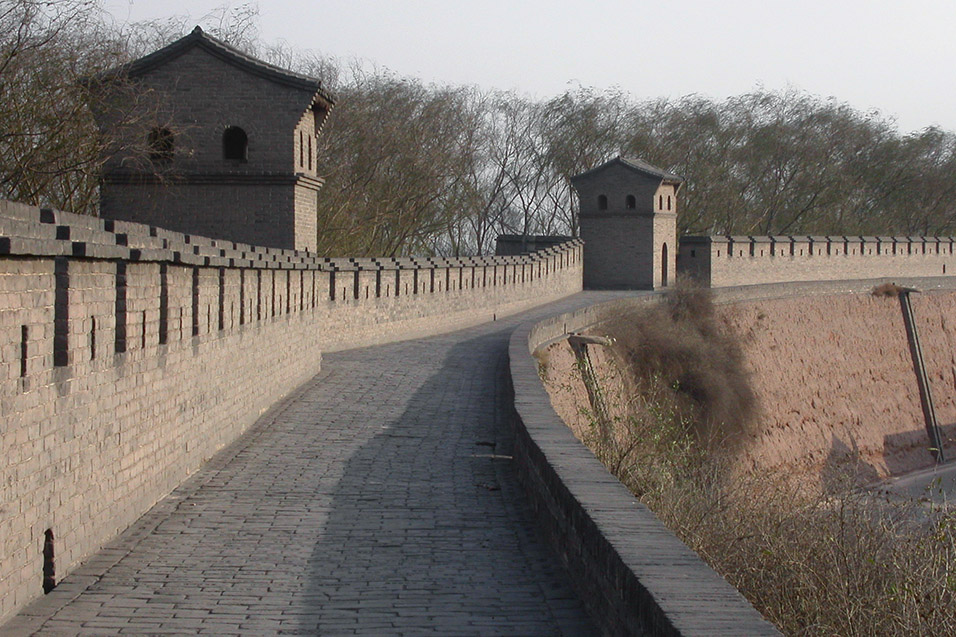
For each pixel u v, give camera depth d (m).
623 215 66.75
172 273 13.16
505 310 47.44
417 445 16.64
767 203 94.50
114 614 8.38
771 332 55.91
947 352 68.44
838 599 11.20
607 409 24.42
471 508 12.35
